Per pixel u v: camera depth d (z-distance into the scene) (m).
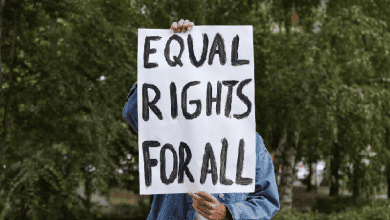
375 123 8.16
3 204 6.30
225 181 1.62
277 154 10.09
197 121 1.64
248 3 8.27
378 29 8.16
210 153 1.63
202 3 8.01
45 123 6.82
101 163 6.98
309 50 8.10
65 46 7.28
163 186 1.61
